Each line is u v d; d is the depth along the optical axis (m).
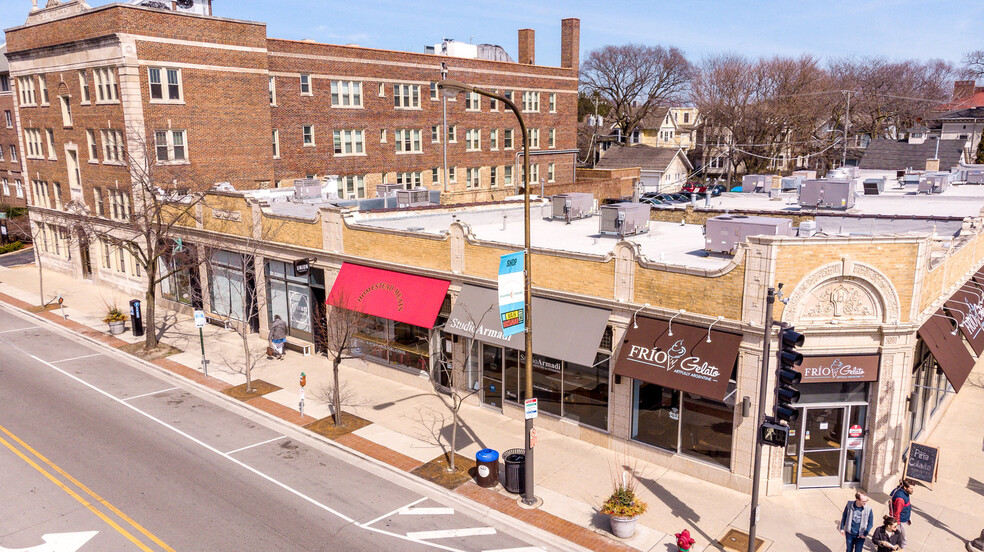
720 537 14.42
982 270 22.59
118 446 19.02
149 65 33.22
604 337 18.48
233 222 29.73
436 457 18.31
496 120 57.88
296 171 43.88
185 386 24.05
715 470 16.78
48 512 15.45
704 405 16.97
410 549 14.12
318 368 25.80
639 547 14.09
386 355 24.78
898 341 15.56
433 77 52.06
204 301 32.62
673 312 16.80
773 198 32.81
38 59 39.41
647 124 100.25
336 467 17.92
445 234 21.62
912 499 15.98
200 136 35.72
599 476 17.22
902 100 89.06
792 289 15.20
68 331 30.92
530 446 15.59
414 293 22.31
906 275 15.30
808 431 16.39
